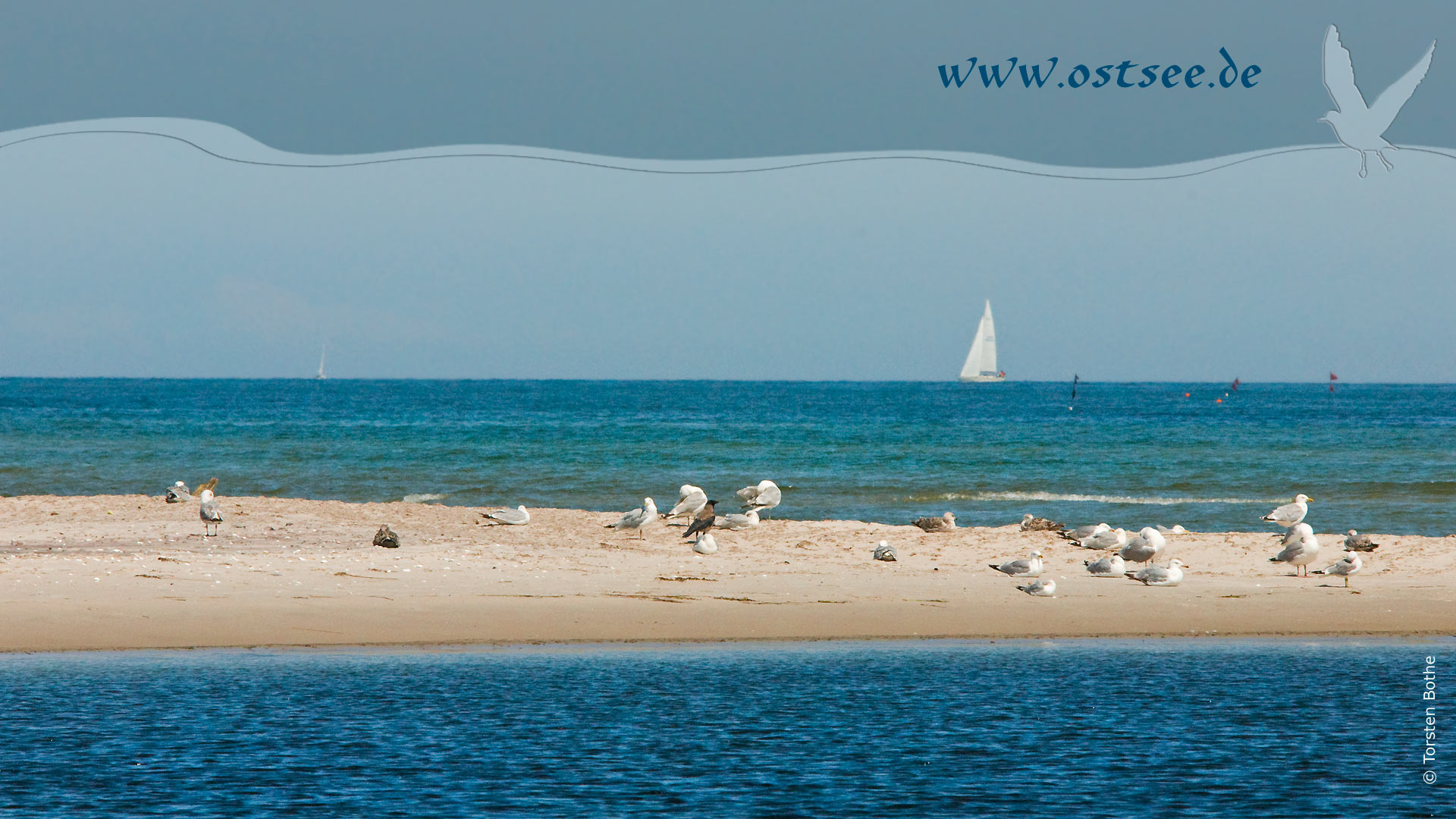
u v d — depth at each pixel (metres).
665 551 87.69
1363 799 34.53
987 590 70.69
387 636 57.47
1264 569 80.00
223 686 47.50
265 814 32.97
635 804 34.03
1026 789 35.38
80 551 77.44
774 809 33.75
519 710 44.09
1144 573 73.25
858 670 51.38
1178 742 40.16
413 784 35.62
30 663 51.28
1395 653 54.84
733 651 55.59
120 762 37.44
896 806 33.94
